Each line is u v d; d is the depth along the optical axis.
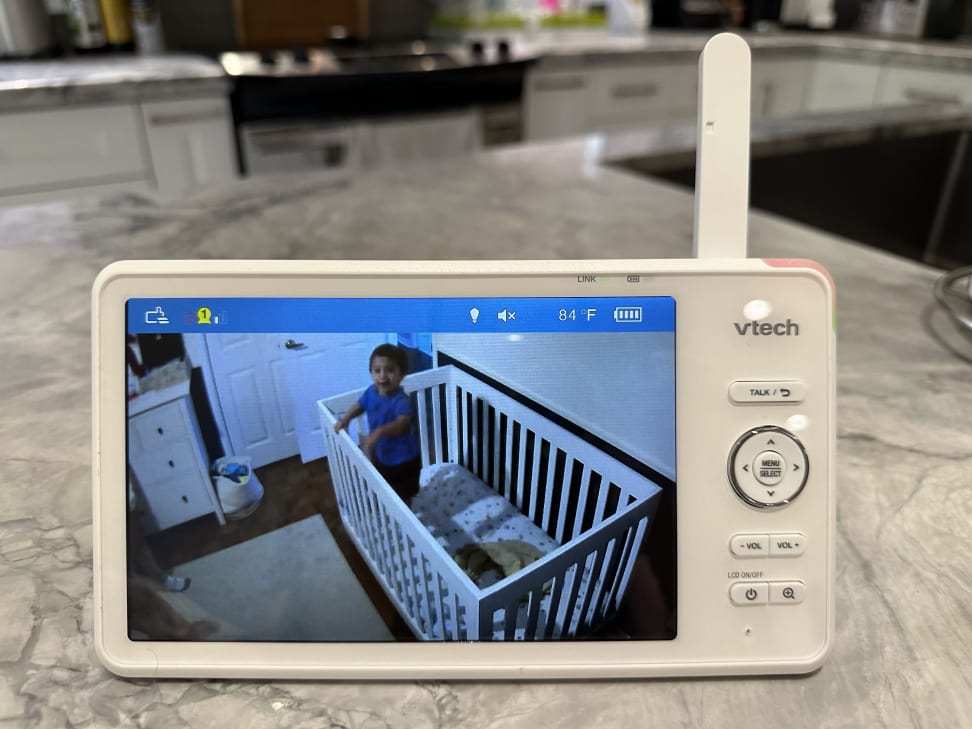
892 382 0.55
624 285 0.35
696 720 0.31
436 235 0.80
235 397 0.34
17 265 0.72
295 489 0.34
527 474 0.34
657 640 0.33
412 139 1.93
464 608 0.33
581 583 0.34
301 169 1.84
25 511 0.42
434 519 0.34
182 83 1.66
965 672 0.33
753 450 0.34
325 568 0.34
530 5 2.41
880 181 1.27
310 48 2.29
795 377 0.34
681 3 2.71
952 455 0.47
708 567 0.34
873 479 0.44
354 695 0.33
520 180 1.00
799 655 0.33
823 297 0.34
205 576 0.34
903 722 0.31
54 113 1.56
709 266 0.34
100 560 0.33
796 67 2.37
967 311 0.59
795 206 1.19
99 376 0.34
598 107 2.23
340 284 0.35
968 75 1.95
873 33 2.49
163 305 0.34
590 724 0.31
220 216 0.85
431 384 0.35
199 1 2.17
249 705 0.32
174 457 0.34
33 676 0.33
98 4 1.95
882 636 0.35
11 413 0.50
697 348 0.34
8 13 1.78
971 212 1.34
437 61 1.98
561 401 0.35
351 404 0.34
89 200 0.90
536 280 0.35
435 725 0.31
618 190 0.96
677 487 0.34
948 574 0.38
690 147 1.14
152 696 0.32
